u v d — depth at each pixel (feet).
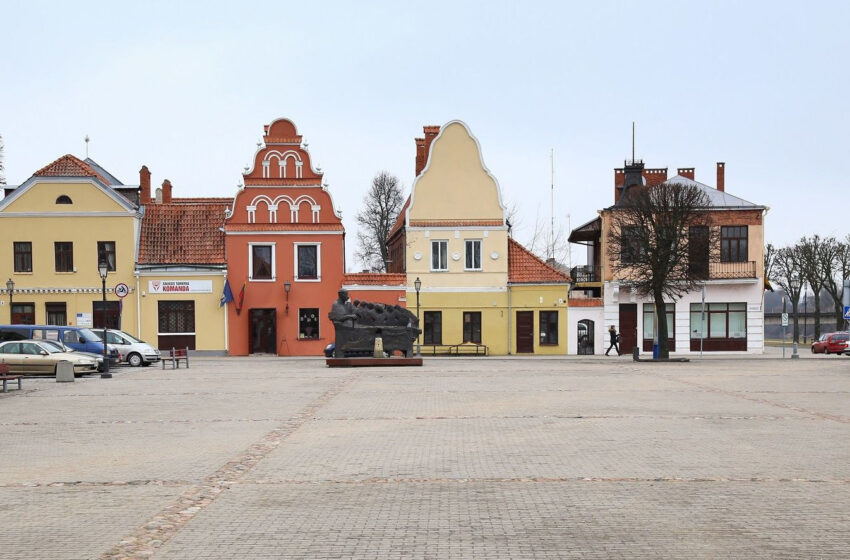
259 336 170.71
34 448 50.14
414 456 45.60
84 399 79.20
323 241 171.22
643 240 144.97
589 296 185.47
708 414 63.67
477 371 113.80
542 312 171.94
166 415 65.72
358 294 170.81
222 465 43.65
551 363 135.54
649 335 172.86
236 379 102.01
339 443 50.44
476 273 172.55
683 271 145.18
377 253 265.75
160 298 168.45
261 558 27.32
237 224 170.09
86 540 29.63
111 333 133.49
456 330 172.35
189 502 35.24
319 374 109.40
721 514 32.48
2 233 167.22
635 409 67.10
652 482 38.34
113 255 168.66
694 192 147.64
